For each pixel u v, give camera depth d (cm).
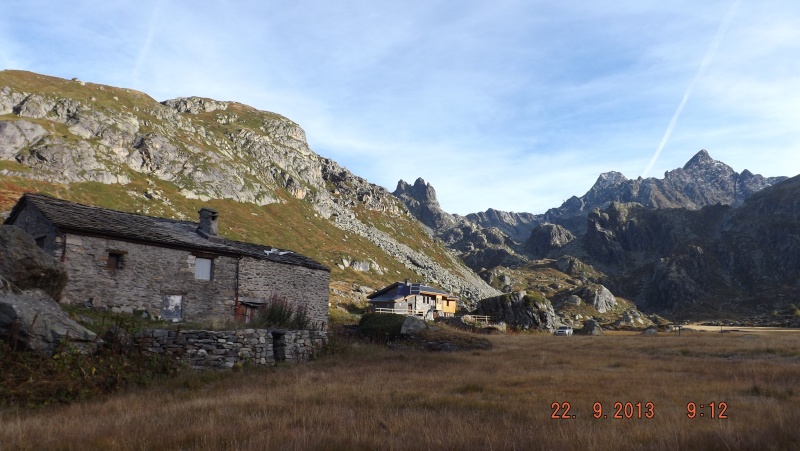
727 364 1941
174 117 14838
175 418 916
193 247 2625
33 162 9488
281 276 3119
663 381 1446
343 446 700
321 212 16088
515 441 705
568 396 1177
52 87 12425
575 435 746
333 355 2305
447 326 5644
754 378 1487
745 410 970
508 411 983
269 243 11112
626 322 13162
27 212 2430
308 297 3331
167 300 2509
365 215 18688
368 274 12312
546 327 7719
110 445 717
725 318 17462
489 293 16338
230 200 12612
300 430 784
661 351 2722
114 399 1197
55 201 2448
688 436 714
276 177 16125
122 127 12231
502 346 3300
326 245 13038
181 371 1598
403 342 3084
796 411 900
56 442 746
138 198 10250
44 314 1373
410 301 7331
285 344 2092
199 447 692
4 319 1291
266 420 863
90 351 1406
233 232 10719
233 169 13925
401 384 1400
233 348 1831
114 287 2325
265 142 17462
